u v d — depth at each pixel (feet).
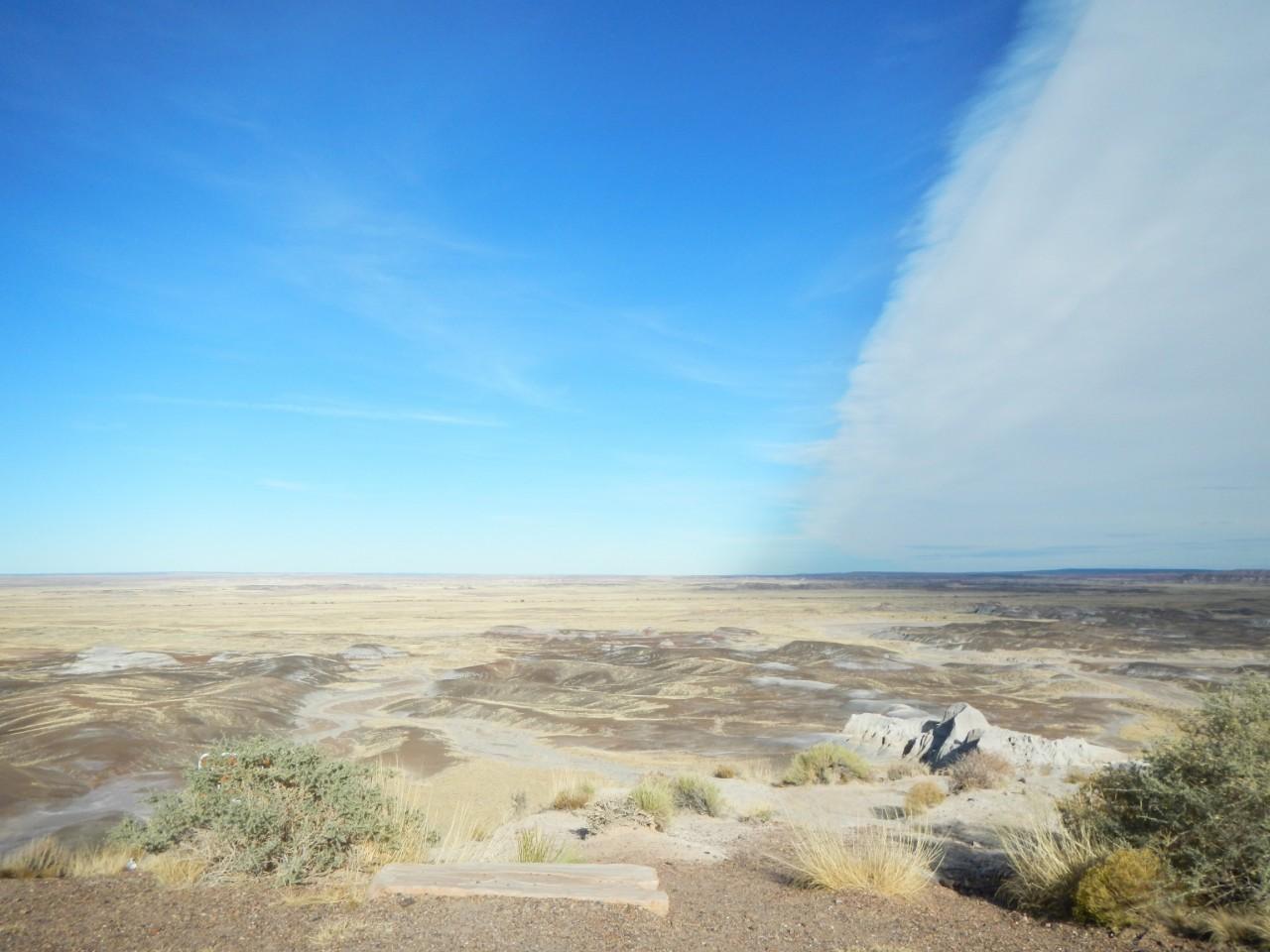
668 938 22.29
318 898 24.95
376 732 170.50
